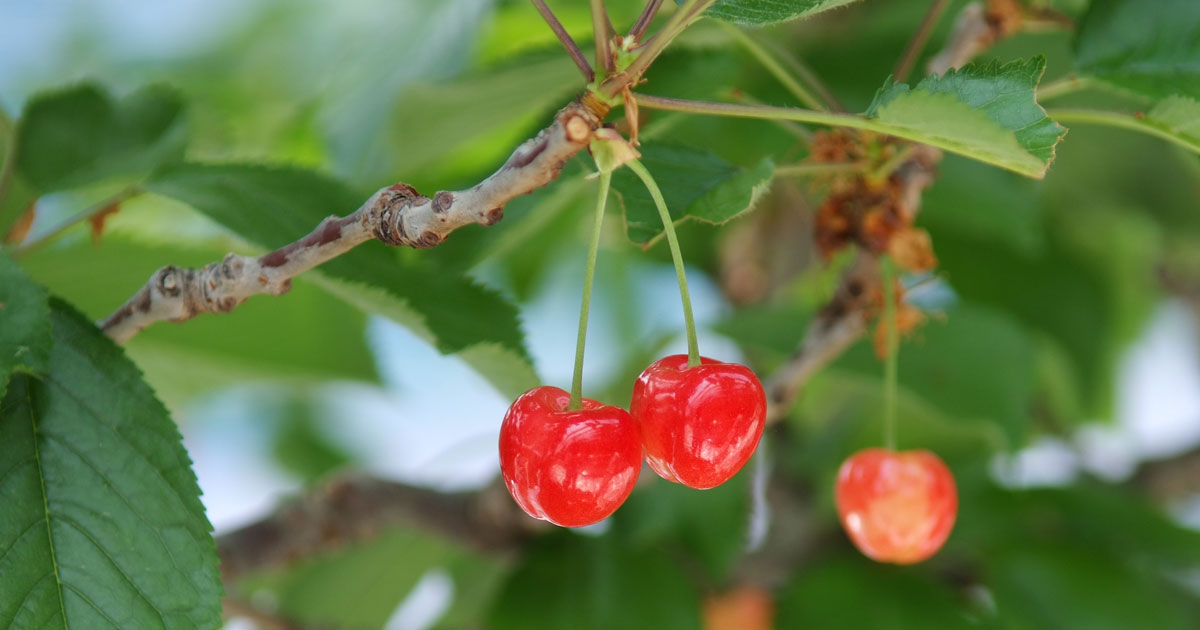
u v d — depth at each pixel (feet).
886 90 1.53
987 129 1.50
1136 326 2.98
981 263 2.48
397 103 1.97
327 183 1.73
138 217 2.38
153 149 1.86
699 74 1.78
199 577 1.59
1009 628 2.09
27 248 1.75
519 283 2.73
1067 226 2.59
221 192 1.72
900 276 1.97
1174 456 2.59
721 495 2.09
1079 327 2.51
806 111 1.53
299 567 2.28
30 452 1.59
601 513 1.55
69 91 1.87
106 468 1.60
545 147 1.49
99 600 1.57
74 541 1.58
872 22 2.23
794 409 2.51
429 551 2.29
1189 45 1.68
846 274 1.83
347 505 2.07
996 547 2.16
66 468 1.59
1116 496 2.21
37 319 1.56
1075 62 1.71
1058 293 2.51
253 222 1.70
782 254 2.66
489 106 1.97
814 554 2.32
